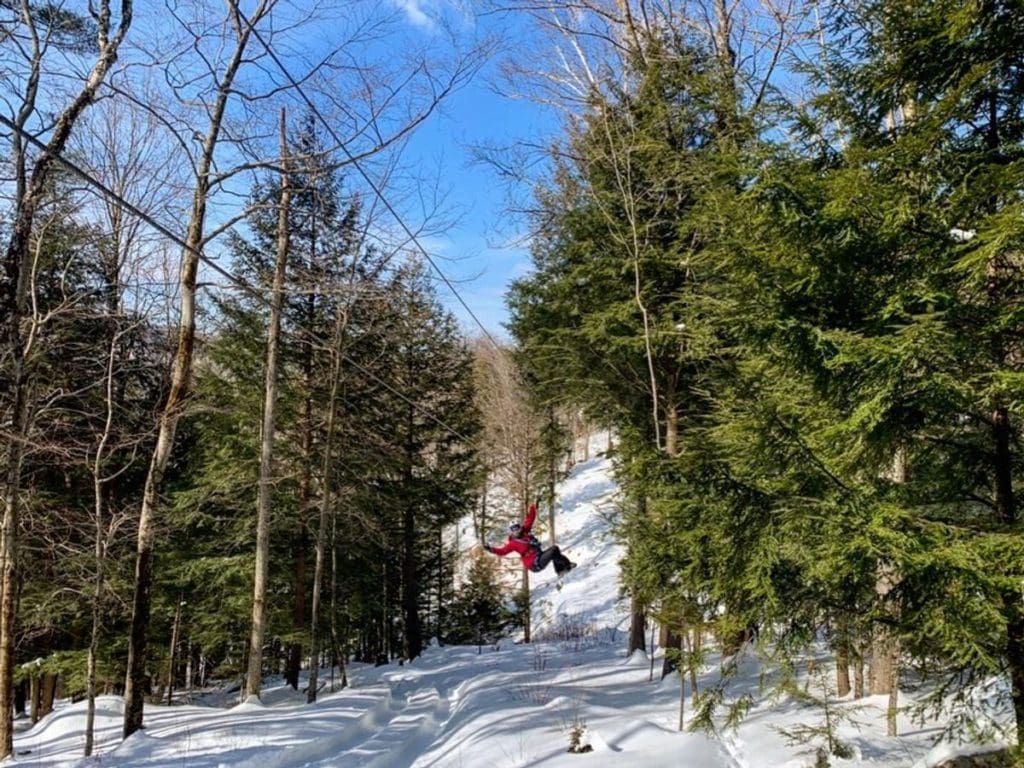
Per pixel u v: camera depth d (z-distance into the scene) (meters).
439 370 23.12
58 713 13.19
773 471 5.39
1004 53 4.86
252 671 12.98
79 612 15.05
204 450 17.61
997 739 5.62
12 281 10.28
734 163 5.84
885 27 5.21
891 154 4.83
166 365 16.25
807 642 5.39
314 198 14.75
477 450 23.97
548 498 23.77
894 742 6.52
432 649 22.70
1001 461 5.21
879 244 4.87
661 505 5.89
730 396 7.32
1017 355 5.18
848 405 5.14
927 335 4.24
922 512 5.30
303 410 17.56
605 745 7.35
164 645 18.27
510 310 15.16
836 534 4.68
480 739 8.47
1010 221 4.02
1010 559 4.43
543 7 11.55
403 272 17.02
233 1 6.99
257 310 16.20
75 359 13.11
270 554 17.39
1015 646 4.73
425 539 26.75
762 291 5.20
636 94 11.31
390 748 9.17
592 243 12.34
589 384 13.30
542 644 20.30
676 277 11.46
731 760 6.83
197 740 9.38
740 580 5.27
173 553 16.81
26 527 13.70
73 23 10.38
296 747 8.93
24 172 10.17
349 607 19.12
